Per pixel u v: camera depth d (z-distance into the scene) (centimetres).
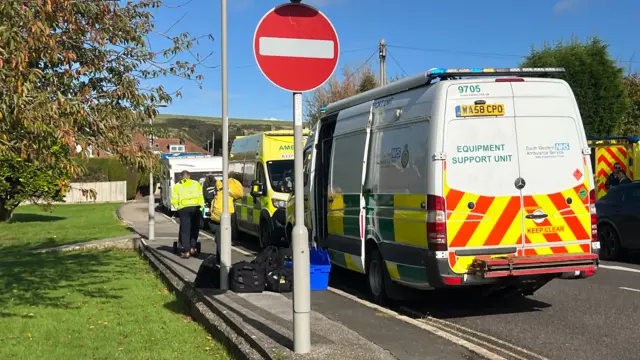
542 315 741
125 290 993
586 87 2141
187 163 2853
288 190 1361
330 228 966
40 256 1461
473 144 688
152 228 1574
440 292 873
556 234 705
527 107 706
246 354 542
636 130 2695
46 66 827
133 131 824
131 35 907
